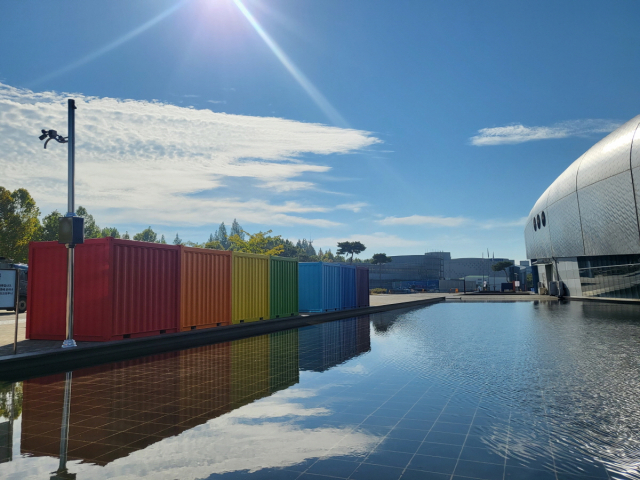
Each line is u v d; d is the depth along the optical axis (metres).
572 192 47.41
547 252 58.06
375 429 5.52
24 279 23.86
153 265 13.66
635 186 37.28
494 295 62.16
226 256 16.81
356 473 4.23
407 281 117.19
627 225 38.59
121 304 12.52
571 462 4.47
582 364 9.79
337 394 7.27
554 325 18.69
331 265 24.62
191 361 10.57
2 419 6.04
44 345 11.58
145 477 4.15
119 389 7.75
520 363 9.97
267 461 4.53
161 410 6.40
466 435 5.28
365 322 21.11
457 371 9.11
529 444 4.98
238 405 6.64
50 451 4.84
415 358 10.76
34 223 63.00
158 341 13.18
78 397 7.21
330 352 11.78
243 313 17.61
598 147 44.25
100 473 4.25
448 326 18.80
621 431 5.41
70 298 11.39
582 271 48.19
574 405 6.54
